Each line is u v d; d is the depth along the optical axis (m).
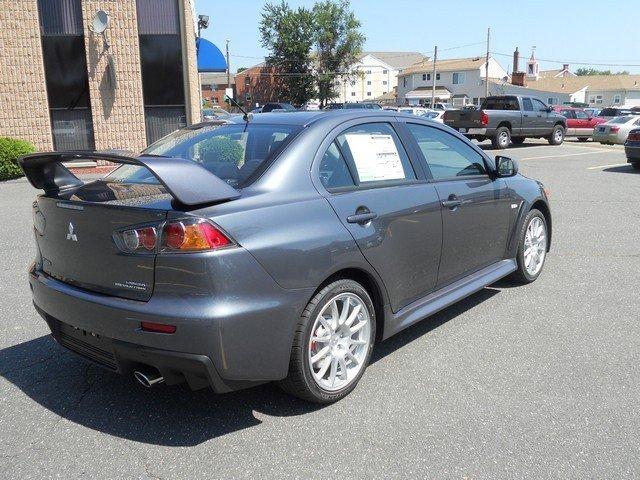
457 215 4.52
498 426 3.30
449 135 4.83
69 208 3.29
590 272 6.30
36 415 3.47
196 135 4.09
